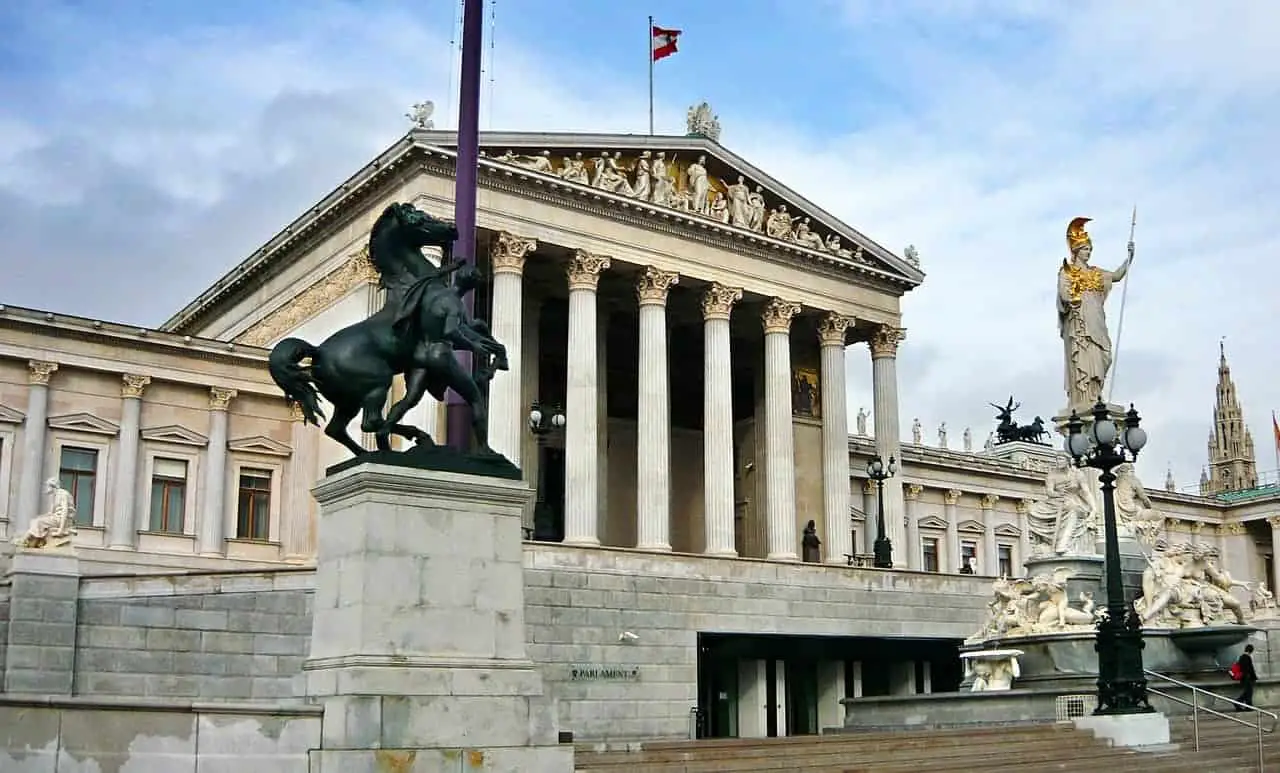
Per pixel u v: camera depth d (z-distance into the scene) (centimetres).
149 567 5831
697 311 7412
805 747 3173
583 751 3086
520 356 6266
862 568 6038
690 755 3020
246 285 7250
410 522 1848
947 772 2789
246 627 4138
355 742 1727
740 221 6894
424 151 5797
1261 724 3378
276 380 1927
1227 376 17400
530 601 5038
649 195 6612
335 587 1856
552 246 6262
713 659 5584
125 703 1675
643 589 5322
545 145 6216
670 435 7738
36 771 1616
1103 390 4447
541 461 7188
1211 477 17288
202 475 6116
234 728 1720
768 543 6819
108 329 5878
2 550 5525
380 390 1934
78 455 5856
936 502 9656
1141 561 4250
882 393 7512
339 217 6303
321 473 6244
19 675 3800
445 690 1808
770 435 6919
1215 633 3894
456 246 2545
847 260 7275
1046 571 4175
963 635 6297
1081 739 3158
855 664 6138
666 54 7188
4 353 5672
